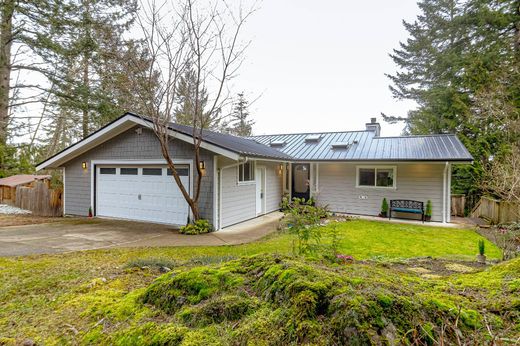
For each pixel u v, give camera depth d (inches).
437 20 722.8
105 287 125.3
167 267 154.6
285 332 66.0
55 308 106.7
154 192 369.1
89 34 490.3
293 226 176.9
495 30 547.8
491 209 394.9
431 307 70.5
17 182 513.3
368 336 59.8
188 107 399.9
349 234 314.8
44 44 464.4
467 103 571.5
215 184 327.6
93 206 411.8
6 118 534.9
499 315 73.3
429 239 295.9
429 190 410.9
